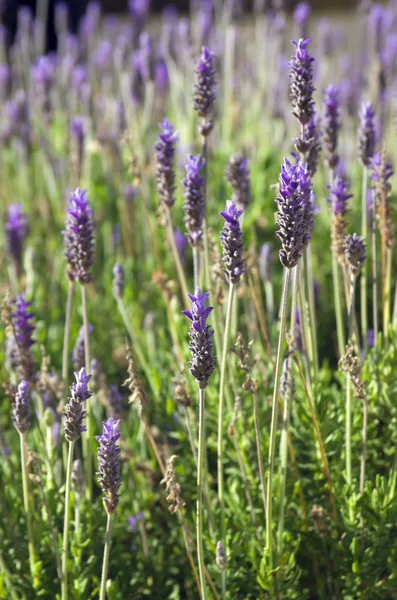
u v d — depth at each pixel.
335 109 0.74
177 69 1.24
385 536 0.70
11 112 1.22
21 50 1.58
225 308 0.77
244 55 1.39
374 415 0.75
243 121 1.37
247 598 0.72
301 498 0.72
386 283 0.76
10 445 0.81
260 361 0.79
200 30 1.18
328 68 1.37
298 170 0.59
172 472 0.65
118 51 1.25
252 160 1.15
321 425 0.72
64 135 1.32
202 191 0.69
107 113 1.37
